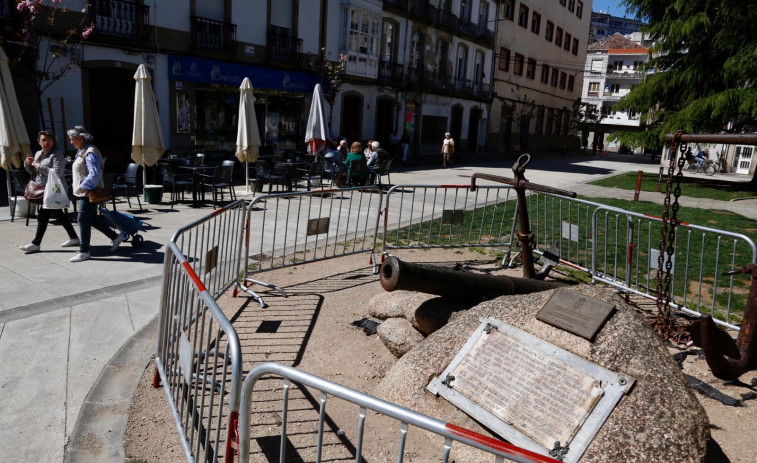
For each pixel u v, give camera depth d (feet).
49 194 22.04
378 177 53.01
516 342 10.93
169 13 54.49
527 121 143.54
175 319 11.12
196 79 57.31
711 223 40.83
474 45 114.52
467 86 114.11
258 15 64.59
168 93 55.57
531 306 11.69
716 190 68.64
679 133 14.29
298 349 14.40
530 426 9.47
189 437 10.09
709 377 13.61
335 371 13.20
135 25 51.62
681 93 77.82
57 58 46.29
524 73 139.23
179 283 10.94
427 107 102.37
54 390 12.00
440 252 26.45
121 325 15.83
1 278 19.19
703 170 103.91
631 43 214.69
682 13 75.41
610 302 11.34
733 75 69.67
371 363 13.69
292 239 27.94
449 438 5.87
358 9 79.00
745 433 11.20
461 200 45.39
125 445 10.03
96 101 51.16
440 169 79.36
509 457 5.65
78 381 12.45
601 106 215.31
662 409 9.21
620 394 9.45
